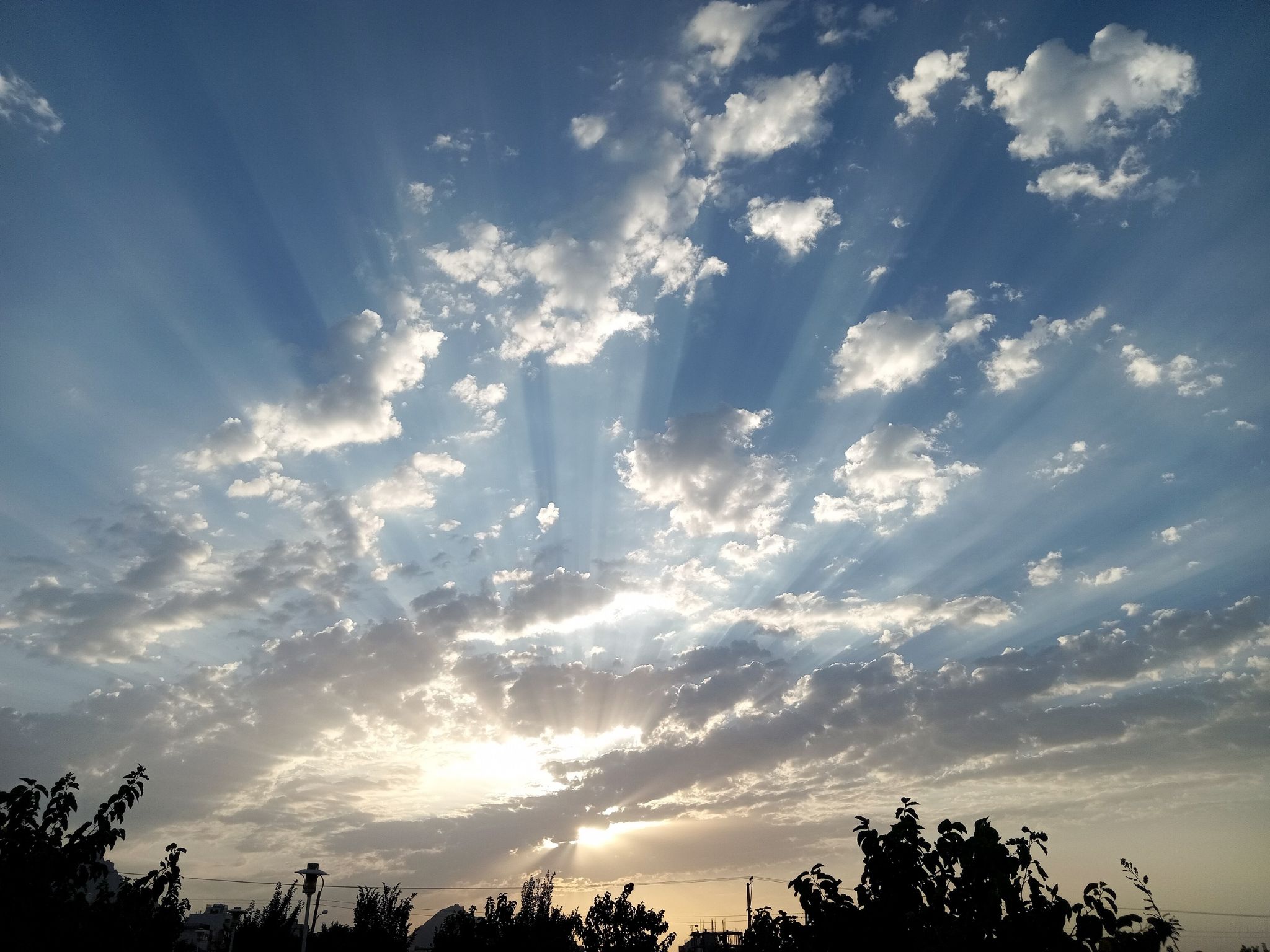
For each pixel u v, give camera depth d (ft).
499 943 196.34
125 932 38.68
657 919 224.12
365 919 190.29
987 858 38.47
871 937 39.50
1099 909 36.47
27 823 38.55
